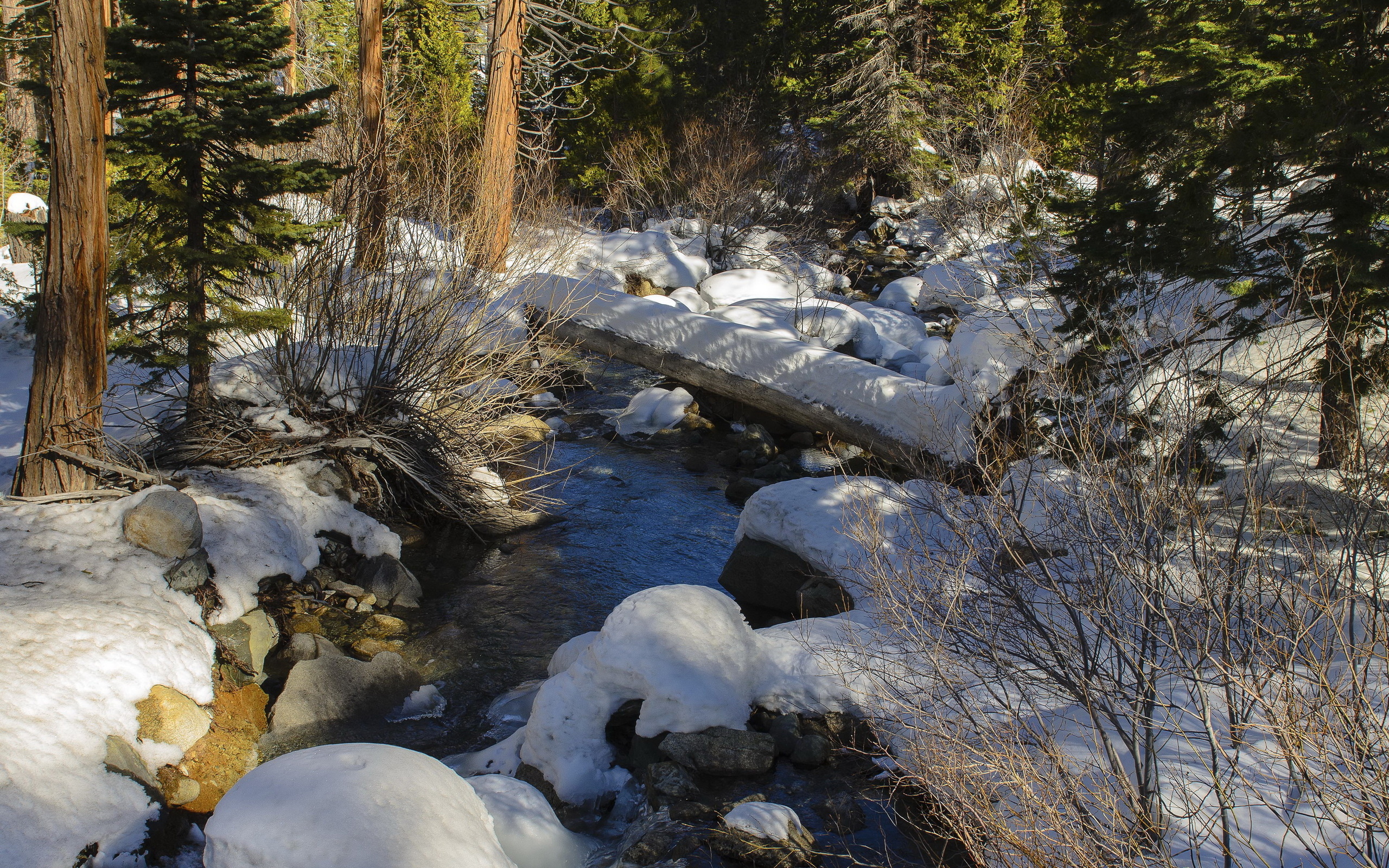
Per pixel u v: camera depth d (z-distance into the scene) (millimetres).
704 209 20875
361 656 6297
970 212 16328
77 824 3873
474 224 10266
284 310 7113
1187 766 3574
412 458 8297
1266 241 6387
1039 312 8789
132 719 4512
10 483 7363
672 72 24859
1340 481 3922
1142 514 3600
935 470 7215
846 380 10359
